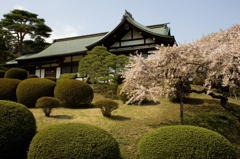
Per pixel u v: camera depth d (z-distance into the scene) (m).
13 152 4.32
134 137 5.86
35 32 32.69
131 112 8.38
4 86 9.02
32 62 19.64
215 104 9.41
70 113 7.87
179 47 6.01
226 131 6.77
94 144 3.76
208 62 5.94
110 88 11.16
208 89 6.45
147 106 9.38
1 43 28.19
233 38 6.96
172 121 7.41
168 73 6.50
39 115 7.31
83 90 8.98
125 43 15.52
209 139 3.87
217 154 3.68
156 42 14.36
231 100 10.96
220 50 5.74
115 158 3.97
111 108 7.50
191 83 14.33
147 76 6.30
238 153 5.28
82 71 12.40
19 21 31.39
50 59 18.70
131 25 14.53
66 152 3.52
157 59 6.36
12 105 4.80
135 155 4.91
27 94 8.66
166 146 3.83
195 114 8.20
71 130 4.00
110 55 11.75
